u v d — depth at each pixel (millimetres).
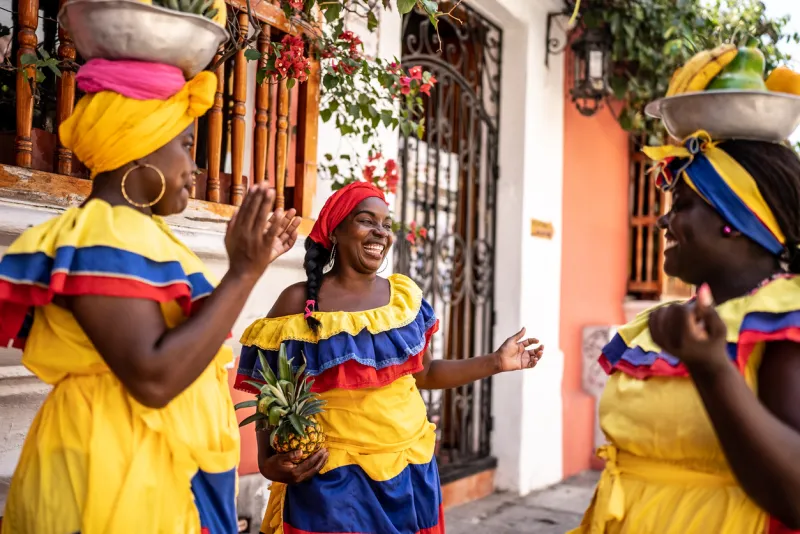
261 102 3691
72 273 1628
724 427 1420
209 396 1901
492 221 6258
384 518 2730
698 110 1702
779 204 1642
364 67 3861
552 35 6547
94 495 1697
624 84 6684
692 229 1721
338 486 2734
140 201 1783
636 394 1800
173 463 1796
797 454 1401
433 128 5953
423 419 2986
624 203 7781
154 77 1676
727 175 1657
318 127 4324
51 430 1771
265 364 2592
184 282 1707
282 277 3959
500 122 6273
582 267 7094
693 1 6473
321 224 2955
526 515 5617
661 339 1438
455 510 5660
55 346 1745
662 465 1770
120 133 1688
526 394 6199
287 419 2572
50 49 3363
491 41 6250
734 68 1745
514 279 6176
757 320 1582
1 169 2709
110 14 1618
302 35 3771
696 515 1688
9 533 1801
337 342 2752
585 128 7105
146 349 1616
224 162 4156
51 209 2807
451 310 6125
